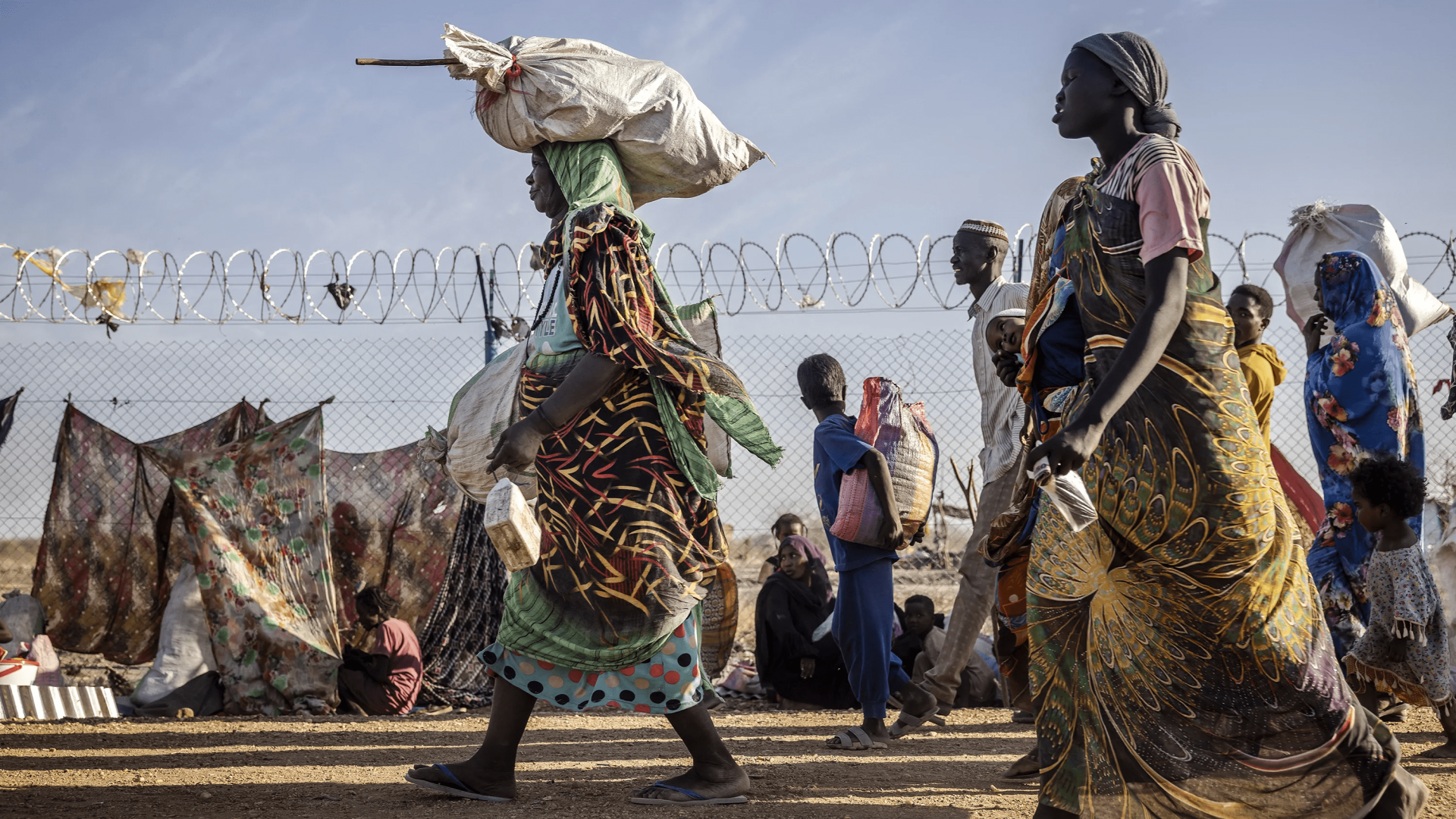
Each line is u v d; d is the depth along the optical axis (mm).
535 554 3377
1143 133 2885
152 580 8328
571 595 3588
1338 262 5742
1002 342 3736
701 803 3627
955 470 9320
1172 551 2688
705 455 3789
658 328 3787
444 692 7832
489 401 4383
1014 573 3766
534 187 4234
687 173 4270
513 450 3561
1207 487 2654
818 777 4266
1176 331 2691
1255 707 2688
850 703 7133
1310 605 2744
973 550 5750
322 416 7605
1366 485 4906
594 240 3703
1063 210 3098
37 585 8242
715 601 8250
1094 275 2836
